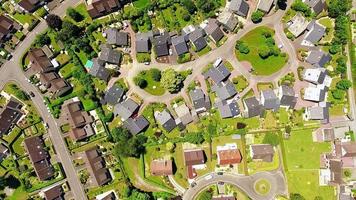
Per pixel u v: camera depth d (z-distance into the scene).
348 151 119.06
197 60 121.50
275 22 121.88
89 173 120.00
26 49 119.81
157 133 120.94
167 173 119.81
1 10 119.31
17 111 118.81
